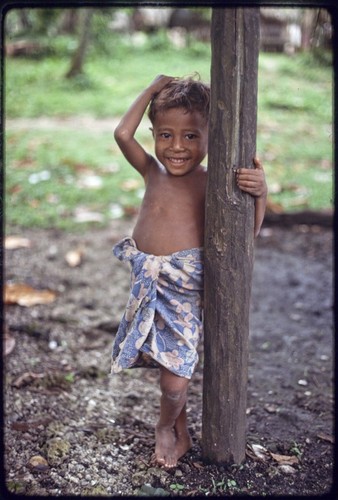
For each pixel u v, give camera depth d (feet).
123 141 7.86
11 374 10.84
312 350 12.36
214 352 7.96
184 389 7.86
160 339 7.77
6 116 29.58
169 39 47.39
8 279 14.94
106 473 8.39
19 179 21.34
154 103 7.79
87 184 21.30
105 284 15.15
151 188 8.14
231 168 7.40
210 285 7.77
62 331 12.69
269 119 30.19
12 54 41.52
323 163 24.31
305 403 10.41
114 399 10.43
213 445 8.29
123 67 40.16
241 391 8.12
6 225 18.29
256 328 13.32
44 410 9.82
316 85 36.47
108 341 12.51
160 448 8.41
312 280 15.65
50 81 36.01
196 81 7.79
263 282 15.53
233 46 7.06
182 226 7.90
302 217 19.01
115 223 18.76
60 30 47.67
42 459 8.57
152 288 7.69
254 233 7.77
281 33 43.52
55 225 18.43
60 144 25.16
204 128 7.76
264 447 9.02
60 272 15.64
